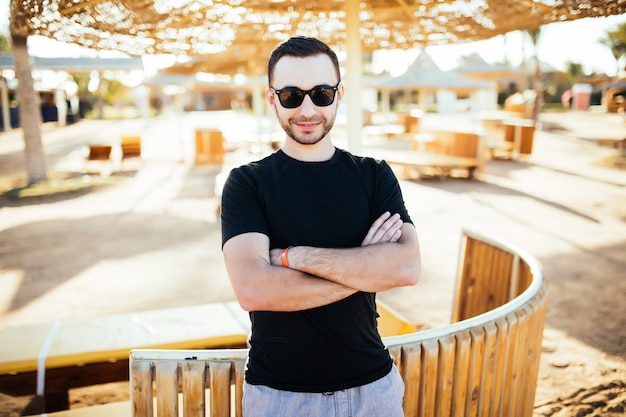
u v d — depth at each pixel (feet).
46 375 10.00
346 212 5.49
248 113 170.91
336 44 17.85
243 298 5.15
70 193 38.11
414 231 5.72
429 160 42.98
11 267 22.02
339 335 5.23
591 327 15.70
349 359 5.25
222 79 72.02
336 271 5.08
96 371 10.27
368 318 5.48
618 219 29.14
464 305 12.86
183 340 10.69
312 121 5.37
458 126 92.02
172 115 171.12
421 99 81.71
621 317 16.38
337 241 5.44
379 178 5.77
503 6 12.63
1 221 30.09
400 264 5.30
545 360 13.73
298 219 5.38
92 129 107.04
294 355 5.20
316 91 5.33
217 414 6.35
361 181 5.65
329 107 5.41
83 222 29.73
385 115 93.76
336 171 5.57
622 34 104.17
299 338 5.19
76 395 12.59
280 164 5.50
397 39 16.37
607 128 91.40
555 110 154.10
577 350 14.25
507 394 7.85
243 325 11.39
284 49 5.38
